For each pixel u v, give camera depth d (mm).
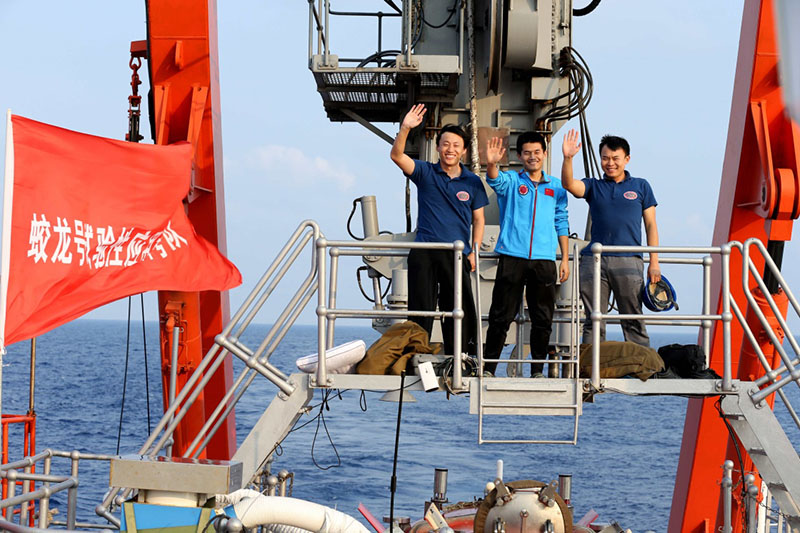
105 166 9609
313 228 8789
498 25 13094
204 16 11383
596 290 8555
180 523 6160
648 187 10219
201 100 11406
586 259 10211
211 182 11594
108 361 118875
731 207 11898
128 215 9789
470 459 44438
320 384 8375
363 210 13852
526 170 9719
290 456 42688
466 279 9398
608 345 8859
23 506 7703
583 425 64938
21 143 9016
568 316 11844
